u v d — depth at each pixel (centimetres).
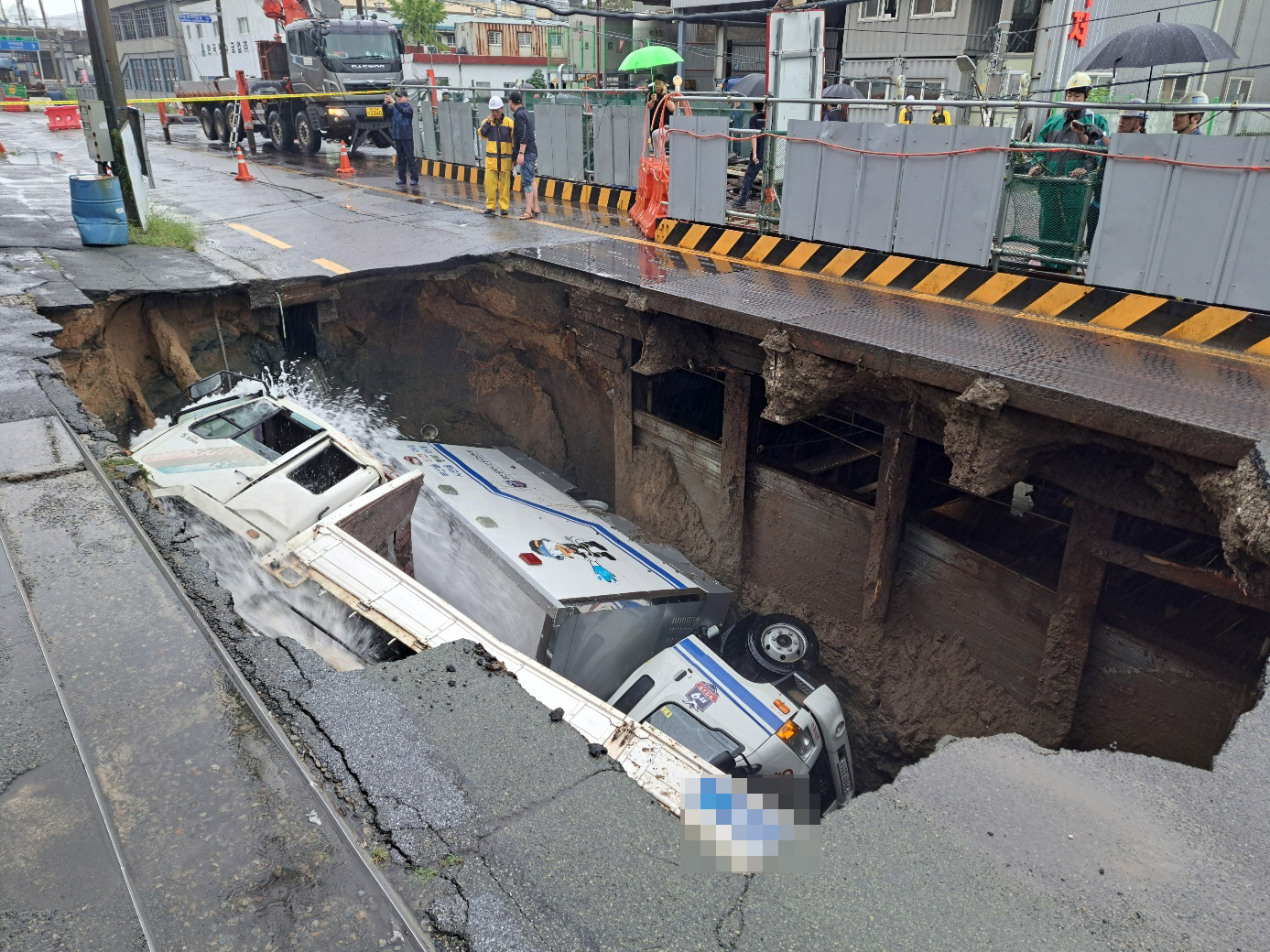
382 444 1077
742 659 865
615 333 1027
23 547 393
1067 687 682
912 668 836
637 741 361
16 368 618
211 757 273
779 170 968
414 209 1374
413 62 3300
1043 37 1858
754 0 2203
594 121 1359
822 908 217
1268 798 251
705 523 1048
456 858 238
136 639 331
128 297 880
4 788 256
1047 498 814
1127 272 664
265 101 2238
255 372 1032
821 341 678
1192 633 641
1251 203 586
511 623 820
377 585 531
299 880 229
